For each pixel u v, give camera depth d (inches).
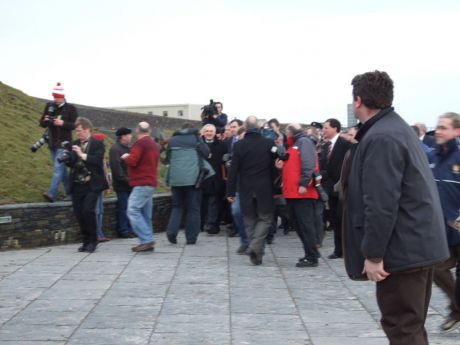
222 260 401.1
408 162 163.6
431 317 268.1
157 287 324.8
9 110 657.6
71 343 234.4
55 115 483.5
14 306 286.4
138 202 425.7
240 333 247.6
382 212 159.8
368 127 171.2
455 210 243.6
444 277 244.7
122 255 416.8
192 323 261.0
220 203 516.7
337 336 244.2
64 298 301.1
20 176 507.2
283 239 498.6
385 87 170.4
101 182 423.5
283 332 249.3
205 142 509.4
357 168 168.7
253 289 322.3
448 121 248.5
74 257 407.5
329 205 407.8
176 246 456.1
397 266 163.6
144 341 237.1
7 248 429.4
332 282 339.0
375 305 291.3
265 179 380.2
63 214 461.1
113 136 940.0
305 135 377.7
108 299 299.6
